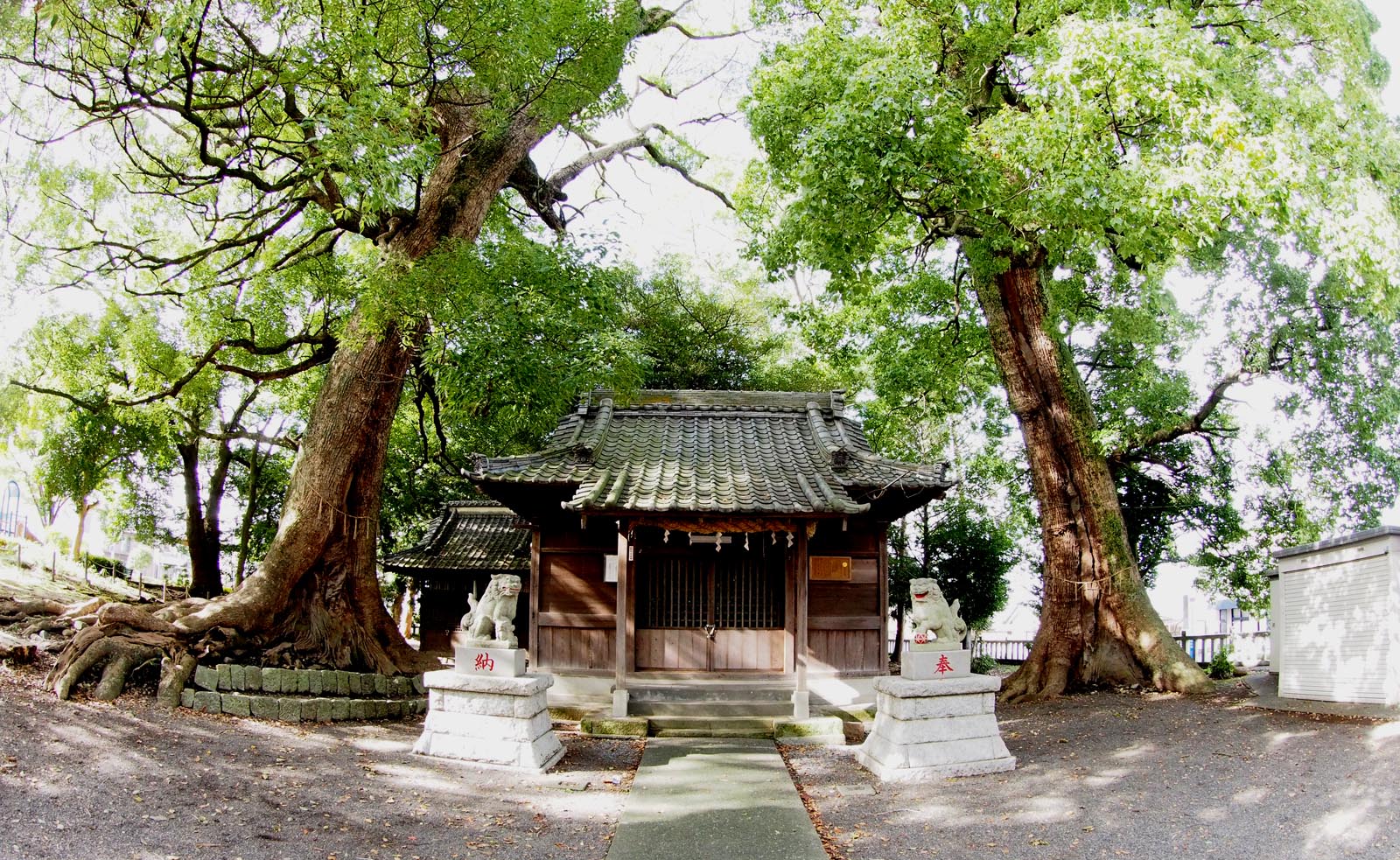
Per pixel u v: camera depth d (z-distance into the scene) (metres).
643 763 9.42
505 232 15.02
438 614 19.48
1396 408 14.79
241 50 10.09
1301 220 9.99
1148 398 15.52
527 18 10.57
